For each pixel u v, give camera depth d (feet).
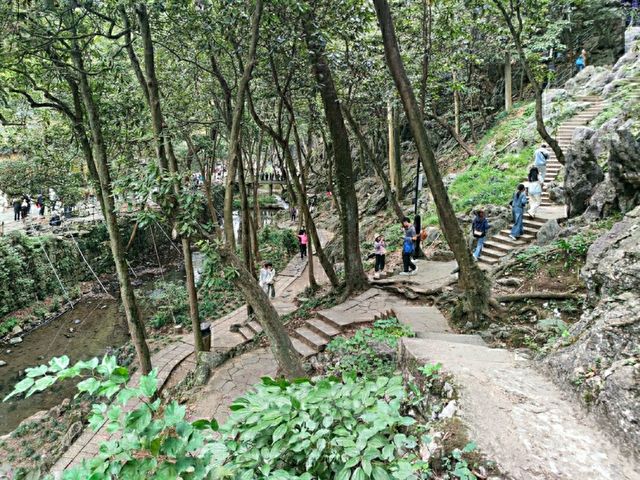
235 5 24.07
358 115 69.92
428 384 11.48
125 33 24.11
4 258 51.62
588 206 31.04
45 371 5.83
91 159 29.94
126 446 6.13
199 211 19.26
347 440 7.10
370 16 29.86
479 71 80.53
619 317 10.88
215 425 6.71
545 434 8.75
